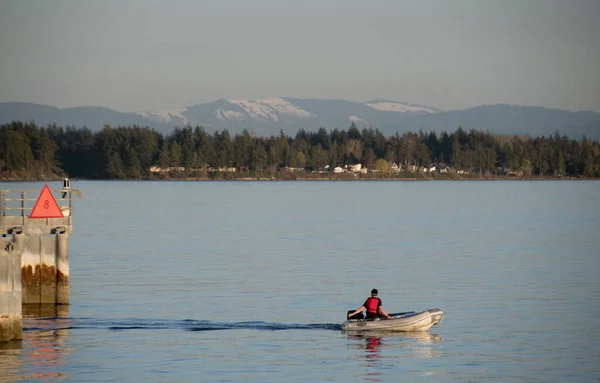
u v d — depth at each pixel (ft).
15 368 376.89
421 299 551.18
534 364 390.21
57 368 377.09
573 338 437.17
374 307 463.83
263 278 638.12
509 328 460.14
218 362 391.04
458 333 449.89
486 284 613.11
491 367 385.29
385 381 363.56
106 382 358.43
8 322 407.85
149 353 404.57
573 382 364.38
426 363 392.06
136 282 615.16
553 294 566.77
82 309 506.48
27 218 495.00
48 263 497.87
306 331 454.40
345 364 389.60
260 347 418.72
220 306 521.24
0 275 405.39
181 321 474.90
